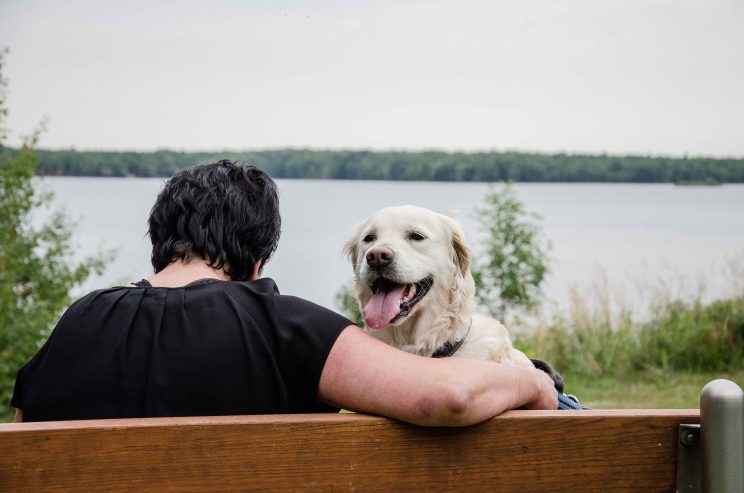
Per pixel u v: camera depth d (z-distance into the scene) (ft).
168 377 5.76
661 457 5.10
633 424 5.08
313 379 5.63
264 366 5.79
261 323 5.90
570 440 5.11
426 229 11.43
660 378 30.04
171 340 5.87
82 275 30.42
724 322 31.96
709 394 4.82
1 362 22.97
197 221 6.64
